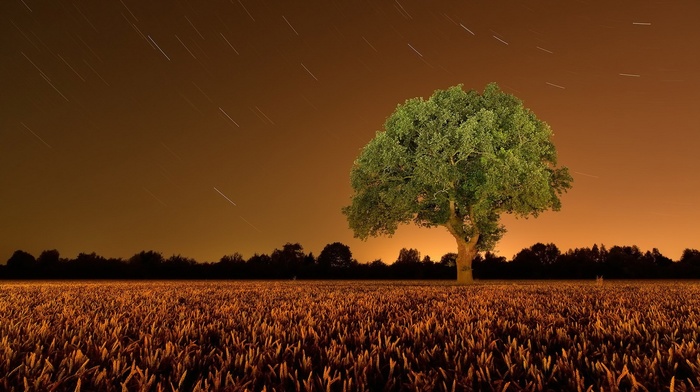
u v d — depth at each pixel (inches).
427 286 953.5
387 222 1234.6
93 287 927.0
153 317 333.1
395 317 333.1
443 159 1130.0
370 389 152.9
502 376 160.7
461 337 223.0
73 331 245.3
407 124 1175.0
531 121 1216.2
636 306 428.1
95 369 159.2
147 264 2369.6
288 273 2340.1
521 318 322.7
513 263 2212.1
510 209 1216.2
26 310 392.5
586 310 386.3
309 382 143.3
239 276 2337.6
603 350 195.5
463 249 1264.8
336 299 519.5
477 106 1245.1
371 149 1203.2
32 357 166.9
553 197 1236.5
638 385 139.9
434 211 1252.5
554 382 158.2
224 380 157.4
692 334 242.2
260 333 249.9
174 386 152.6
